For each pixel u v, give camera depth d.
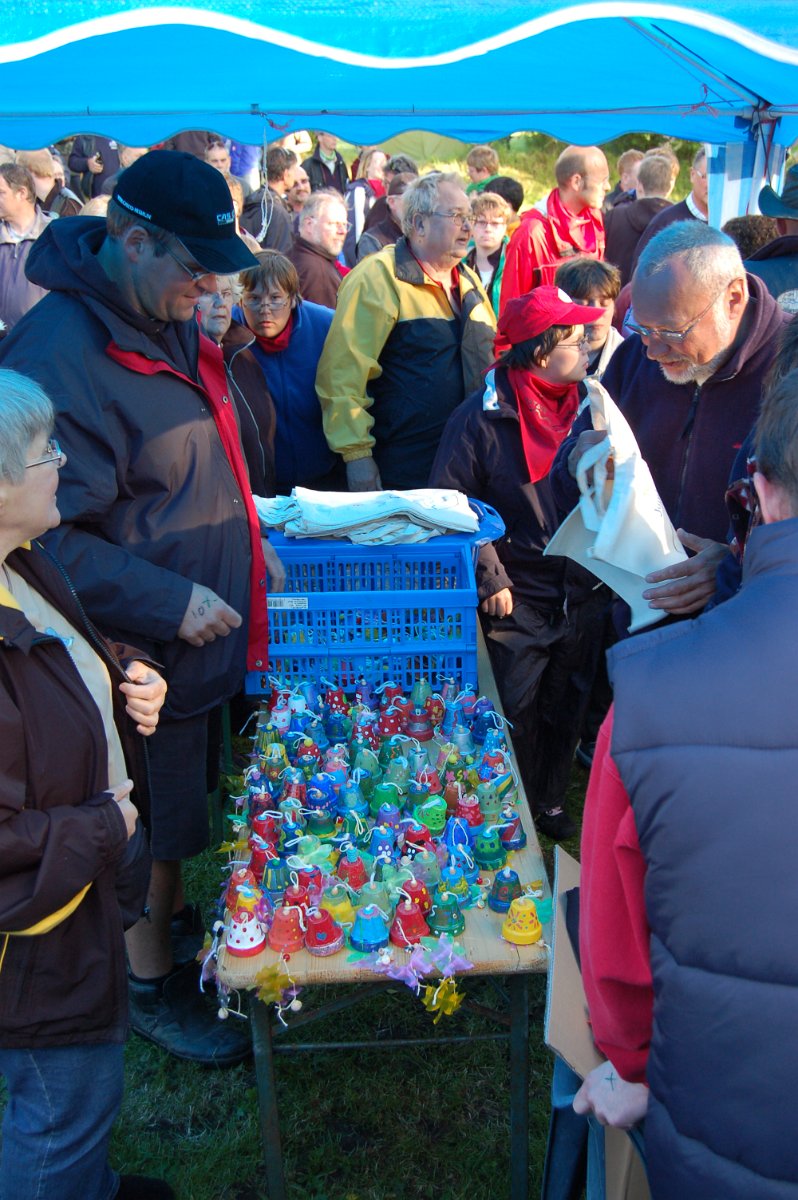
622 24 3.75
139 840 2.10
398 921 2.08
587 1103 1.59
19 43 2.04
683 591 2.23
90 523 2.47
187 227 2.28
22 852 1.65
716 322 2.29
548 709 3.74
